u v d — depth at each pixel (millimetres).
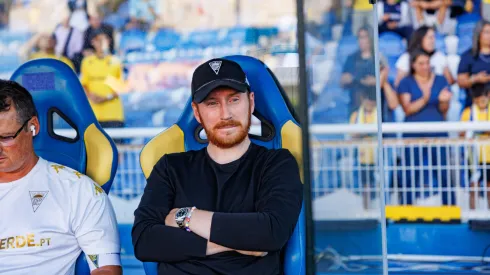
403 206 3494
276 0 3506
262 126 2328
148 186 2188
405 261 3285
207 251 1978
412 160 3543
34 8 3658
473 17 3715
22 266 2172
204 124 2152
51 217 2207
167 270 2049
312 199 1500
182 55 3660
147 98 3602
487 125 3484
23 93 2188
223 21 3607
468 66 3686
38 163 2264
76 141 2469
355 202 1716
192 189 2145
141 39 3648
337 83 1623
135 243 2047
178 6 3656
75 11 3656
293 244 2121
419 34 3736
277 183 2078
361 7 1647
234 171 2150
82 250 2268
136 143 3322
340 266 1665
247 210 2105
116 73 3600
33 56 3682
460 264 3242
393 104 3756
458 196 3510
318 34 1562
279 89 2344
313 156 1521
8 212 2191
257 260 2043
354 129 1697
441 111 3715
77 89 2492
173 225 2014
